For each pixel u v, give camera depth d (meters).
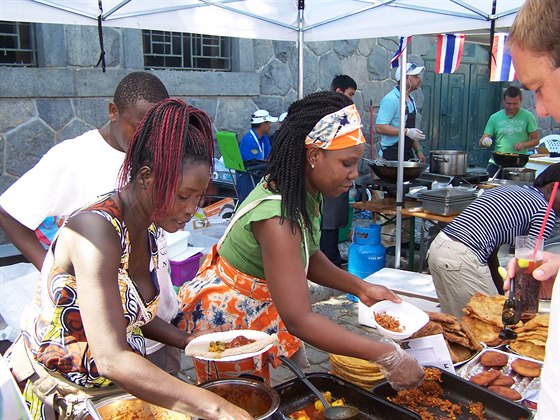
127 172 1.27
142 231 1.35
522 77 0.94
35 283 2.47
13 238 1.99
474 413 1.63
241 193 5.77
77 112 5.39
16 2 3.26
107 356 1.15
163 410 1.37
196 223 5.00
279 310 1.59
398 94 6.11
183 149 1.19
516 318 1.99
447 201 4.26
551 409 0.85
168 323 1.73
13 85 4.96
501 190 2.79
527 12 0.90
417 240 5.93
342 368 1.89
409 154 6.44
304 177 1.60
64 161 1.97
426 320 1.89
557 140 6.84
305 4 4.26
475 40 7.81
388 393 1.72
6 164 5.04
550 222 2.65
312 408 1.60
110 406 1.33
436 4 3.79
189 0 3.82
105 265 1.21
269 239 1.57
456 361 1.97
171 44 6.13
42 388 1.34
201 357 1.54
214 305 1.83
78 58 5.33
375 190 5.58
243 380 1.55
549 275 1.93
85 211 1.25
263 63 6.82
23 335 1.42
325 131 1.53
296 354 1.99
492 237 2.73
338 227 4.95
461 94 9.84
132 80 1.93
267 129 6.30
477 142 10.38
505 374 1.87
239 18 4.09
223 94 6.43
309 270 2.06
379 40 7.94
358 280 2.05
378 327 1.86
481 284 2.78
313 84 7.32
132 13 3.64
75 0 3.43
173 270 3.64
